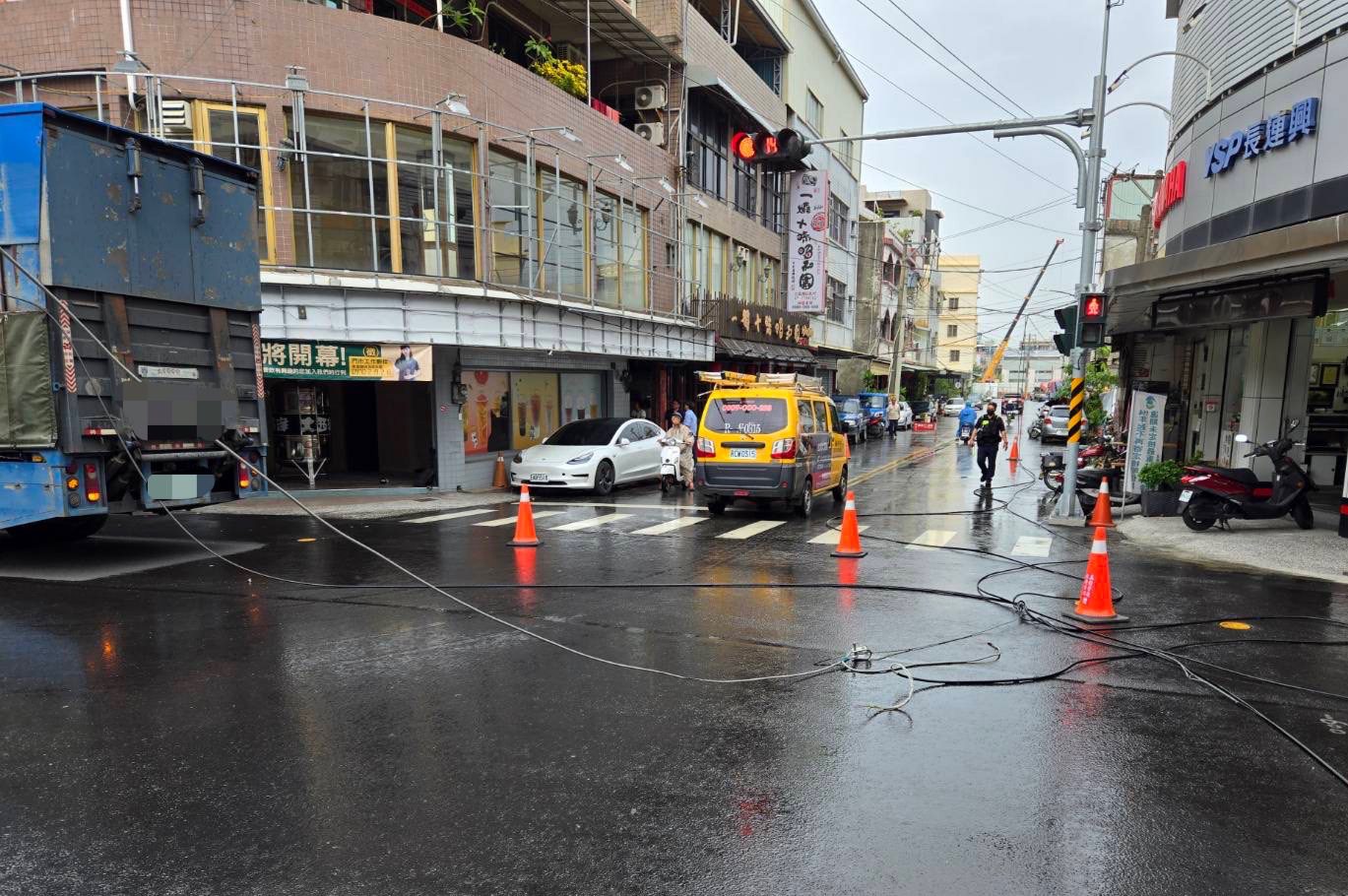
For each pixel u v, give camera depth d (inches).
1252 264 406.9
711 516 514.9
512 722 181.5
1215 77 526.9
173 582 318.0
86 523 401.4
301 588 309.3
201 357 344.2
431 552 385.4
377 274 561.0
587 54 774.5
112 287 304.8
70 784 152.1
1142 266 492.7
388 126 566.6
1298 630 256.2
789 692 200.7
